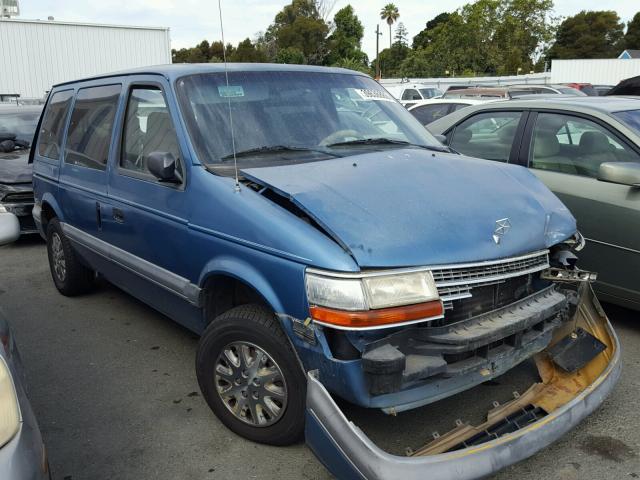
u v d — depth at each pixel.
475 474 2.51
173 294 3.81
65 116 5.53
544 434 2.74
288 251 2.82
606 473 3.05
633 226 4.29
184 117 3.68
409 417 3.43
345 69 4.60
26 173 8.12
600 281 4.56
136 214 4.00
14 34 24.33
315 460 3.19
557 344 3.53
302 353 2.82
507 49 53.56
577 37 77.50
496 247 2.93
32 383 4.17
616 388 3.83
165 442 3.42
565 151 4.93
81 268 5.64
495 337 2.80
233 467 3.16
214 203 3.27
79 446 3.41
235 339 3.20
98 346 4.74
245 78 4.01
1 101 15.37
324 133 3.89
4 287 6.32
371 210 2.89
